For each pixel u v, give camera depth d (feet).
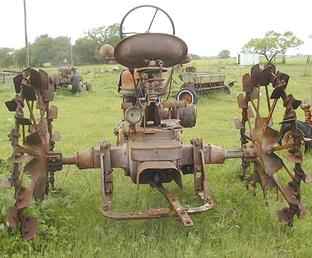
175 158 16.92
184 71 75.87
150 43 18.69
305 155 28.60
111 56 21.54
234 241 16.16
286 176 22.93
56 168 18.17
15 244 15.51
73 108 60.59
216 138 36.63
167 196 16.76
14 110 16.78
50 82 20.20
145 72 19.06
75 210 19.10
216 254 15.24
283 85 17.06
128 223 17.71
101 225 17.52
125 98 21.98
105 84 96.02
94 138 36.96
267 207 18.92
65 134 38.99
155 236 16.58
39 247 15.74
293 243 16.06
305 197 20.63
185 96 59.72
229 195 20.89
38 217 16.78
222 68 128.98
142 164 16.55
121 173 24.80
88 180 23.47
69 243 16.01
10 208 15.76
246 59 160.45
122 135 19.81
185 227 17.16
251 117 20.45
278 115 48.14
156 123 18.86
